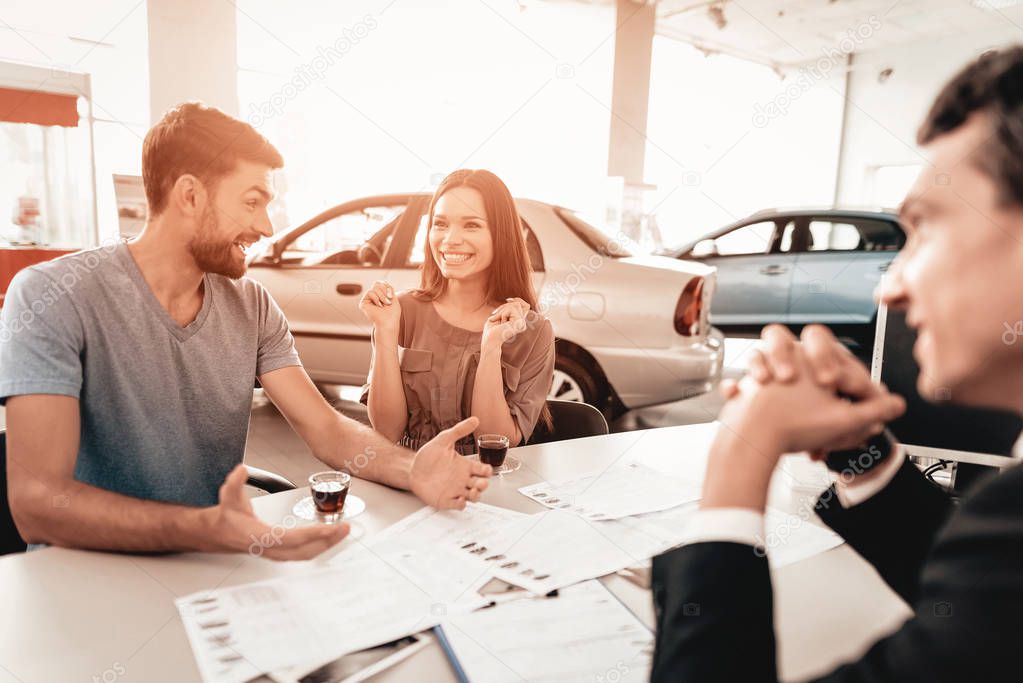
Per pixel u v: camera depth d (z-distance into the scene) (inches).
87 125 198.5
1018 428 42.0
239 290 51.5
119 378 44.1
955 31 292.8
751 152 329.7
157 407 46.1
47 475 35.9
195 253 45.4
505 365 63.6
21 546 44.4
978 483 14.7
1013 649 12.2
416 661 25.1
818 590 30.6
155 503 33.7
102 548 33.2
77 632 26.1
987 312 13.8
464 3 223.3
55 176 198.4
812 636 26.5
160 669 24.0
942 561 14.1
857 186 342.3
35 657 24.3
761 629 15.7
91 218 204.8
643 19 257.6
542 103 265.6
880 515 29.3
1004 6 259.8
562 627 27.4
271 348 53.1
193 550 33.3
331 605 28.8
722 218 318.0
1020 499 13.1
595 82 259.6
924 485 29.5
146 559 32.6
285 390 52.2
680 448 54.2
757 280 189.9
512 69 265.3
